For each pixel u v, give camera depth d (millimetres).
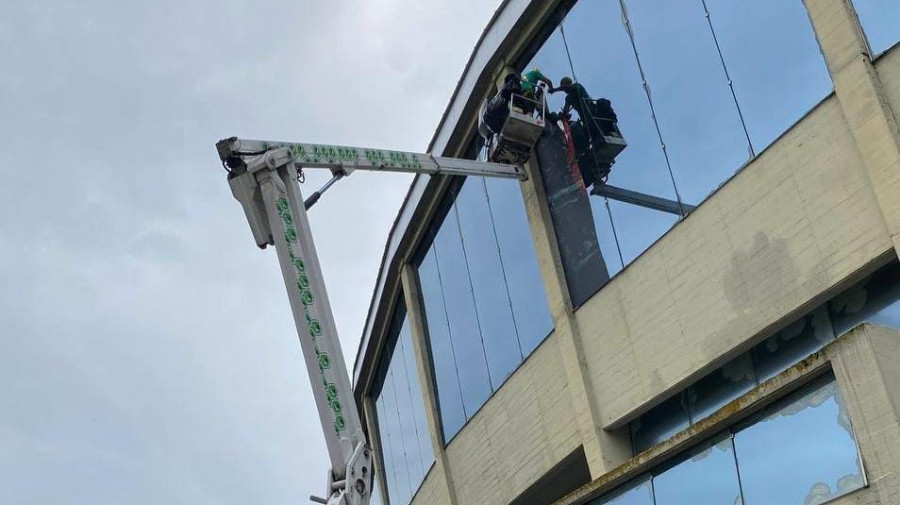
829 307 12930
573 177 17344
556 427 17469
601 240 16484
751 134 13734
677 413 15102
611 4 16641
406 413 27328
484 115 18016
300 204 13273
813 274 12570
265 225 13203
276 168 13188
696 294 14320
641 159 15703
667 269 14930
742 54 14047
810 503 10102
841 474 9773
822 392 10172
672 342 14672
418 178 23062
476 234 21047
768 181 13359
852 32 12438
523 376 18797
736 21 14188
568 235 17438
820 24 12859
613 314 15992
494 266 20156
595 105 16891
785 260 12969
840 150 12438
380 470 31609
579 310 16844
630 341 15539
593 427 15969
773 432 10719
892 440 8953
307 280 12695
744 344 13516
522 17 18297
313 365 12008
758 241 13406
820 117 12750
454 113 20938
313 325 12336
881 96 12070
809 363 9984
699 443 11758
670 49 15336
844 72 12438
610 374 15922
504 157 18328
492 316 20281
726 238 13914
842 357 9547
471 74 20031
